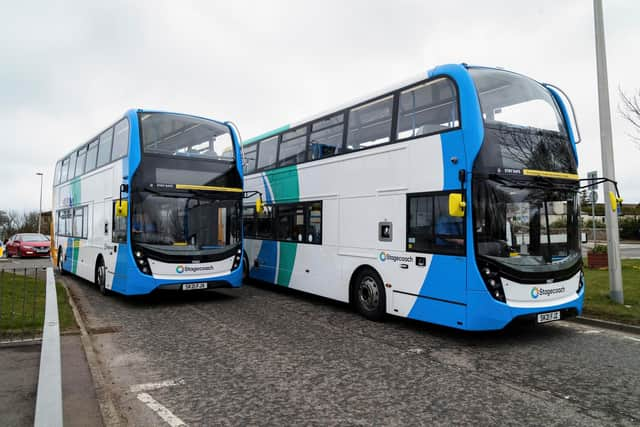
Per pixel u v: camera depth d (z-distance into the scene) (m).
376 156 8.83
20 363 5.67
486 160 6.89
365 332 7.91
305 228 11.10
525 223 7.09
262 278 13.10
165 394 4.91
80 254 14.15
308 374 5.62
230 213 10.77
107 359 6.20
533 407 4.62
